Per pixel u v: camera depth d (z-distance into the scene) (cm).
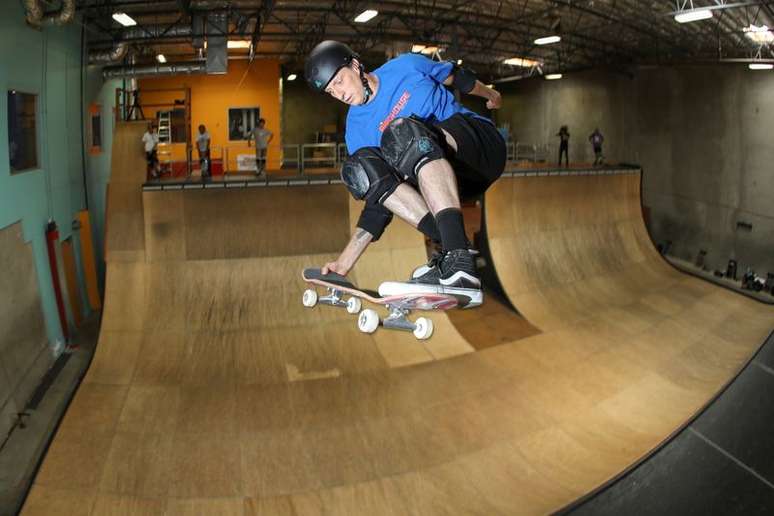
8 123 1102
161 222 1342
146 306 1270
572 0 1870
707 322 1709
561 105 3438
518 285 1705
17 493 866
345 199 1466
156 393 1080
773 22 1762
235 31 2012
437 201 210
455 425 1073
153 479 888
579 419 1134
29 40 1209
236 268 1348
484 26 2200
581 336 1505
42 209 1271
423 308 261
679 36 2222
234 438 985
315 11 1944
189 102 2091
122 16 1492
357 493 897
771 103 2084
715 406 1184
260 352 1217
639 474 952
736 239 2291
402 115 232
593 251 1977
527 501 904
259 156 1891
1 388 980
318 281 293
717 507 908
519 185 1864
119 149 1473
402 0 1958
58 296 1302
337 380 1164
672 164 2625
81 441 945
